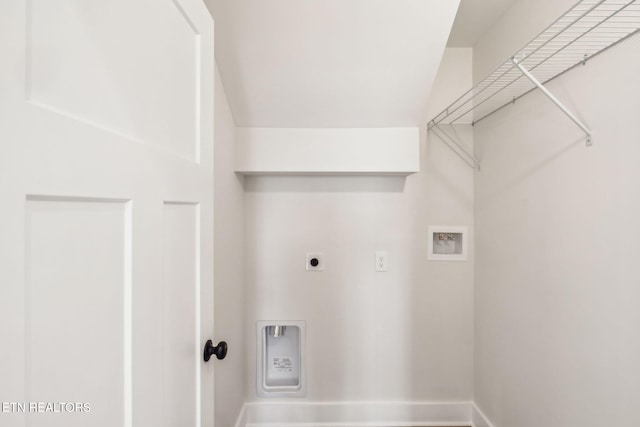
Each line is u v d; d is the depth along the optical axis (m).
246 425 1.70
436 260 1.75
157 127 0.58
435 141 1.75
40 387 0.34
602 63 0.91
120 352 0.47
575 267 1.03
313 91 1.35
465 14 1.46
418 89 1.34
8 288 0.30
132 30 0.50
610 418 0.90
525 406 1.30
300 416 1.72
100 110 0.42
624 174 0.85
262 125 1.49
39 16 0.33
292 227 1.72
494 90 1.52
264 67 1.27
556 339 1.12
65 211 0.37
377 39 1.18
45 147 0.33
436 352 1.76
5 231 0.29
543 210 1.19
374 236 1.74
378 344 1.75
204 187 0.78
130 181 0.48
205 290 0.79
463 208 1.76
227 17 1.12
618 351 0.87
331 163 1.50
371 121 1.47
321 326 1.73
